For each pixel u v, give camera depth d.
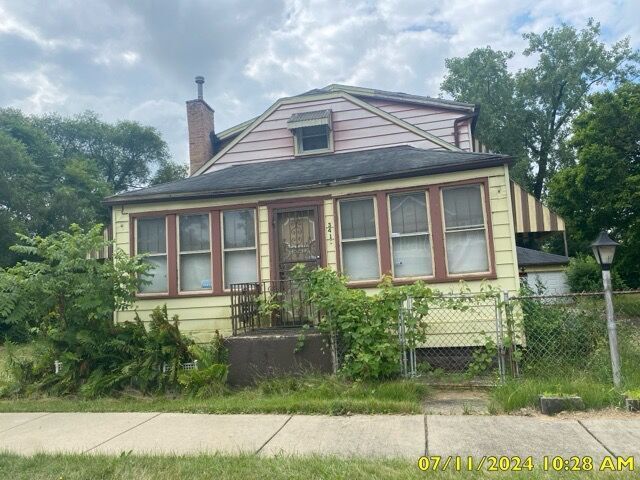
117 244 9.23
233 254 8.99
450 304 6.75
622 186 19.31
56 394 7.17
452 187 7.98
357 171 8.66
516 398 5.36
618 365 5.61
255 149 13.76
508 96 33.28
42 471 3.98
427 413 5.32
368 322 6.68
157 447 4.59
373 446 4.33
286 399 6.01
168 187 9.69
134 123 41.78
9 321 7.17
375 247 8.32
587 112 21.23
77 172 27.97
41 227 23.22
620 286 19.39
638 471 3.52
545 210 8.18
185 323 8.87
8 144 21.70
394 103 14.37
